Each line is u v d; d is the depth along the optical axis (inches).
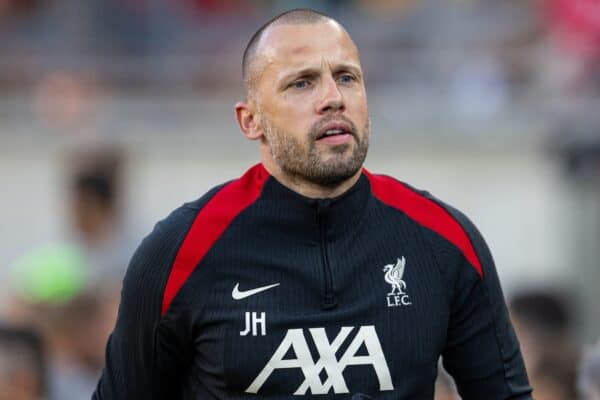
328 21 487.2
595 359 651.5
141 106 1493.6
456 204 1402.6
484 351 500.1
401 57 1545.3
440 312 485.1
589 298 1312.7
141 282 490.3
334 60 478.0
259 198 490.6
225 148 1425.9
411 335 477.4
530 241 1374.3
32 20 1625.2
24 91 1539.1
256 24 1647.4
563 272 1339.8
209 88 1556.3
